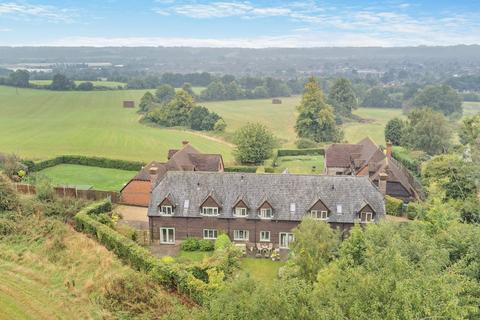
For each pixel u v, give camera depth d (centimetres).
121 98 19425
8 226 4850
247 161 10025
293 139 13612
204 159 7688
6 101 17675
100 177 8625
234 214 5338
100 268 4134
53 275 3944
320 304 2048
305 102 13438
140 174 6806
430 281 2033
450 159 6122
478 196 5741
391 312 1833
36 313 3209
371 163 7281
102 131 13325
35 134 12612
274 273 4669
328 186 5397
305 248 3731
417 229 3453
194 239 5369
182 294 3844
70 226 5266
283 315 2044
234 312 2114
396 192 6781
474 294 2350
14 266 3978
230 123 15525
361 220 5169
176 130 14400
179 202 5450
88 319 3200
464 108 19662
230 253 4650
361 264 3083
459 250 3175
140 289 3706
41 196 5750
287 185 5459
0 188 5409
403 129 11606
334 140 13388
